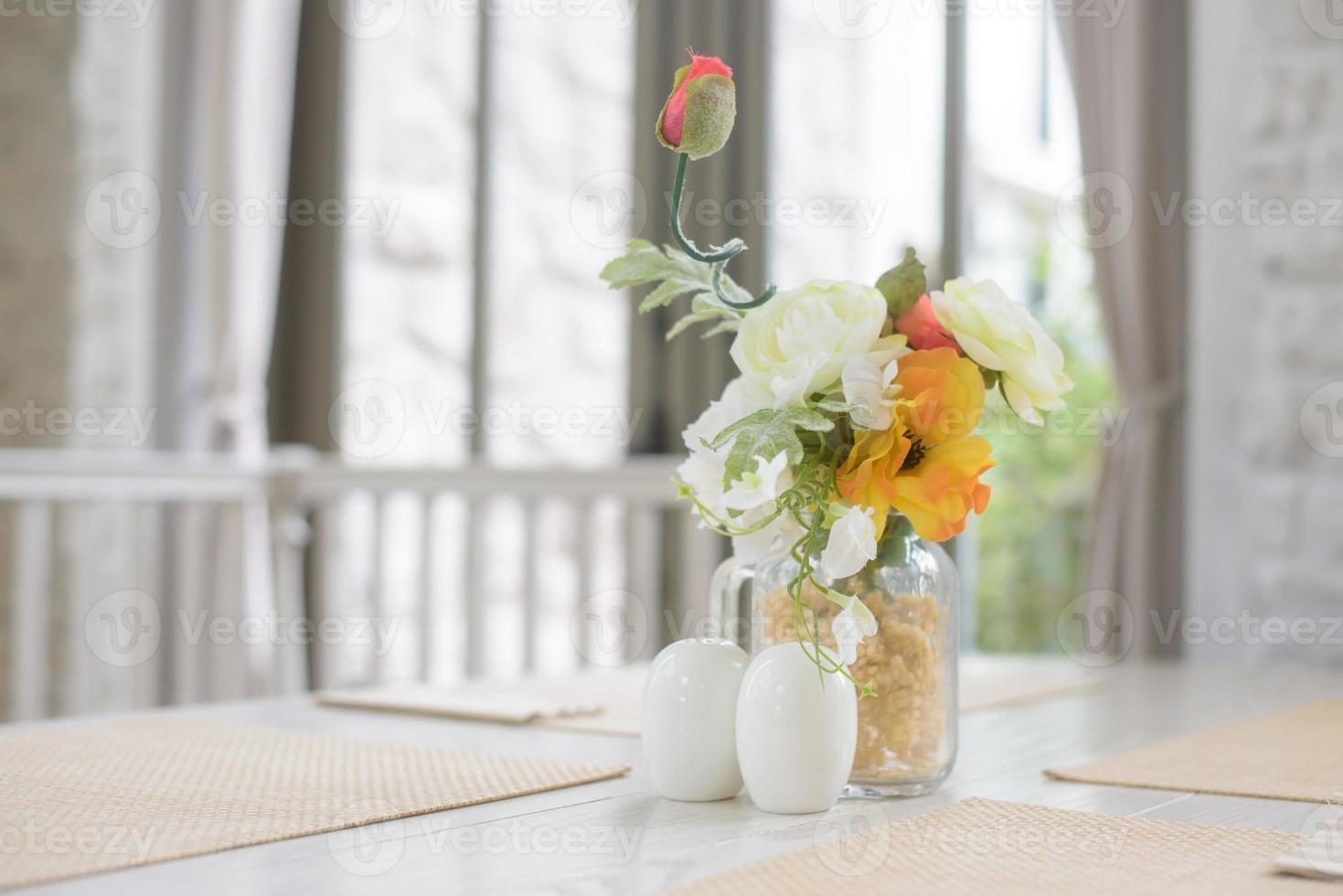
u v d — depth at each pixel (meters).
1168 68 2.49
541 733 1.14
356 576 3.20
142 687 2.91
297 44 3.32
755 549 0.87
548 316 3.01
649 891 0.64
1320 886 0.65
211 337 3.08
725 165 2.74
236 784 0.88
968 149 2.66
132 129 3.33
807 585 0.85
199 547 2.84
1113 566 2.44
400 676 3.19
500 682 1.49
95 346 3.34
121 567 3.17
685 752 0.85
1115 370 2.47
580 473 2.61
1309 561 2.35
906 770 0.87
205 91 3.12
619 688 1.43
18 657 2.44
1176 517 2.44
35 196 3.41
